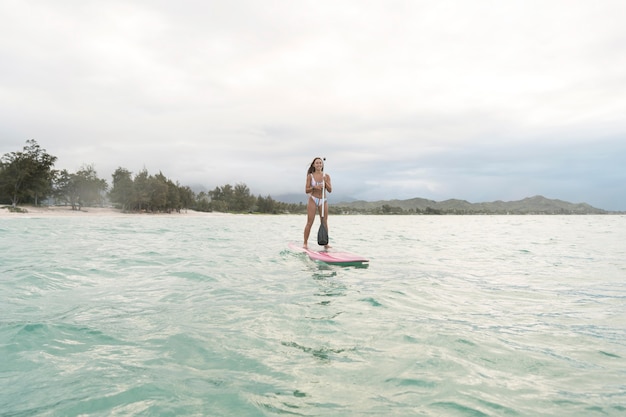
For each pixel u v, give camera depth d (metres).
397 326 3.46
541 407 2.00
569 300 4.55
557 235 18.16
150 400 2.08
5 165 61.94
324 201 9.41
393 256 9.05
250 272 6.45
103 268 6.71
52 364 2.56
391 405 2.03
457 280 5.86
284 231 20.59
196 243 12.12
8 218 37.62
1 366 2.51
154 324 3.49
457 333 3.27
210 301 4.39
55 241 12.19
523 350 2.86
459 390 2.21
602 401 2.07
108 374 2.41
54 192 69.81
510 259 8.52
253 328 3.38
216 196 128.50
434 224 38.16
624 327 3.46
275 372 2.46
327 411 1.97
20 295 4.59
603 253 9.77
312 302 4.36
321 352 2.82
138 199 72.44
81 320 3.60
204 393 2.17
